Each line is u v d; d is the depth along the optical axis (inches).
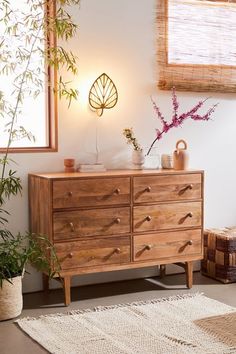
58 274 147.6
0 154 157.5
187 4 181.0
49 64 152.4
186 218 163.8
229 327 133.8
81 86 166.1
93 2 165.9
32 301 154.9
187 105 182.9
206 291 164.1
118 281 174.9
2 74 155.2
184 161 166.4
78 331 131.9
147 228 158.4
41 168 162.4
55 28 151.7
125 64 172.1
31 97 163.8
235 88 189.3
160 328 133.5
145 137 176.7
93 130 169.0
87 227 150.2
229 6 187.6
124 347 122.4
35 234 153.1
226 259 171.5
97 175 151.1
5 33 155.4
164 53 177.5
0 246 153.3
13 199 159.5
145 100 175.9
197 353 119.0
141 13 173.5
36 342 126.3
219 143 189.9
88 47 166.4
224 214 193.0
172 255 162.4
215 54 186.5
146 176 157.3
